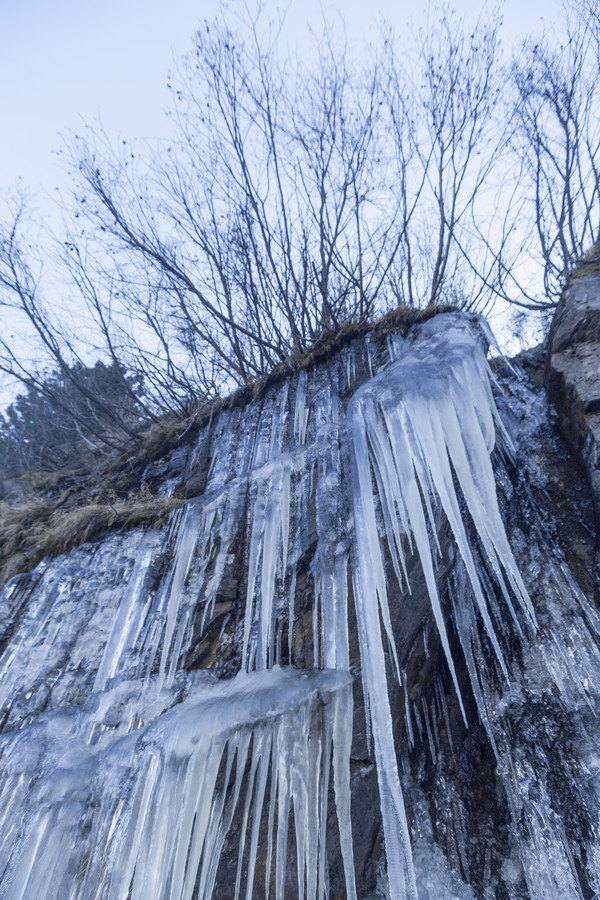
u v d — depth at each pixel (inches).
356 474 168.1
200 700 146.1
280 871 112.1
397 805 111.3
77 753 149.4
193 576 188.9
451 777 155.3
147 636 176.6
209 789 121.4
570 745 139.7
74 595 197.9
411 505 150.4
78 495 271.9
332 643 143.9
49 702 166.9
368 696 136.3
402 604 154.1
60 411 353.7
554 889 122.4
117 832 124.3
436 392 168.1
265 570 171.3
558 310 224.5
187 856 119.9
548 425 213.2
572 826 127.4
